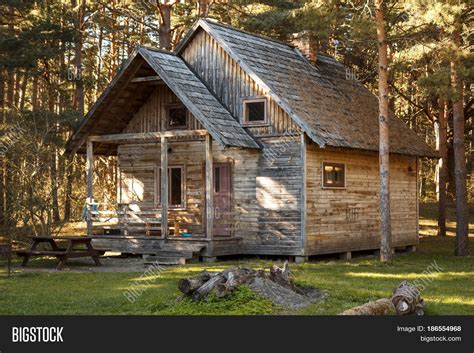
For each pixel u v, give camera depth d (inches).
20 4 1238.3
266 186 935.7
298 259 908.0
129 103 1018.1
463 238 1027.3
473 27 1176.2
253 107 952.9
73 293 610.9
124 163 1067.9
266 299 509.7
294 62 1091.9
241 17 1384.1
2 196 1283.2
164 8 1310.3
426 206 1825.8
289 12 1247.5
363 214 1041.5
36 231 1119.6
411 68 1208.2
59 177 1147.9
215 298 504.1
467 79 943.7
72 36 1310.3
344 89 1149.7
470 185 2052.2
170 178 1023.0
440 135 1371.8
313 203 925.8
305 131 890.1
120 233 1013.8
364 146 988.6
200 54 1000.2
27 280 708.7
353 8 893.8
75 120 1267.2
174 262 877.2
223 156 970.7
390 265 856.9
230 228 954.7
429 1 831.1
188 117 994.7
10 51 1247.5
